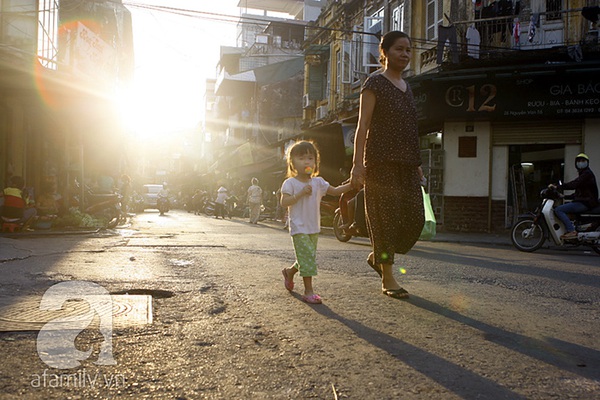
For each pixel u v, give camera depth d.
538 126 14.33
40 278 4.90
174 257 6.99
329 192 4.30
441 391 2.28
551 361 2.72
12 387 2.24
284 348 2.85
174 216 25.36
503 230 14.66
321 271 5.76
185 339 2.98
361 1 21.34
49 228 11.89
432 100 14.96
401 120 4.04
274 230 14.30
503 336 3.17
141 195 35.44
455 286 4.94
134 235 11.34
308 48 25.06
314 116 26.44
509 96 14.16
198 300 4.05
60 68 12.77
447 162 15.17
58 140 17.14
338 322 3.42
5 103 12.77
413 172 4.14
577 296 4.61
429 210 8.76
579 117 13.67
